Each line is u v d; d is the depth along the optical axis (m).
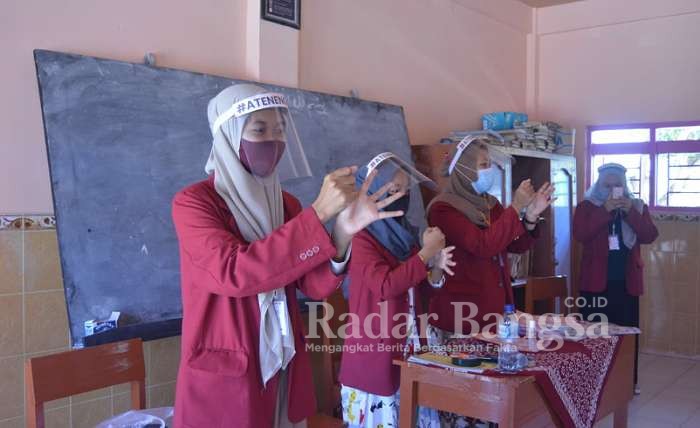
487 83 5.41
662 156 5.44
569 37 5.82
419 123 4.66
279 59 3.49
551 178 4.93
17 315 2.55
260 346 1.38
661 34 5.36
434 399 2.33
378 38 4.29
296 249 1.27
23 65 2.56
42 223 2.62
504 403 2.15
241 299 1.38
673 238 5.38
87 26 2.75
